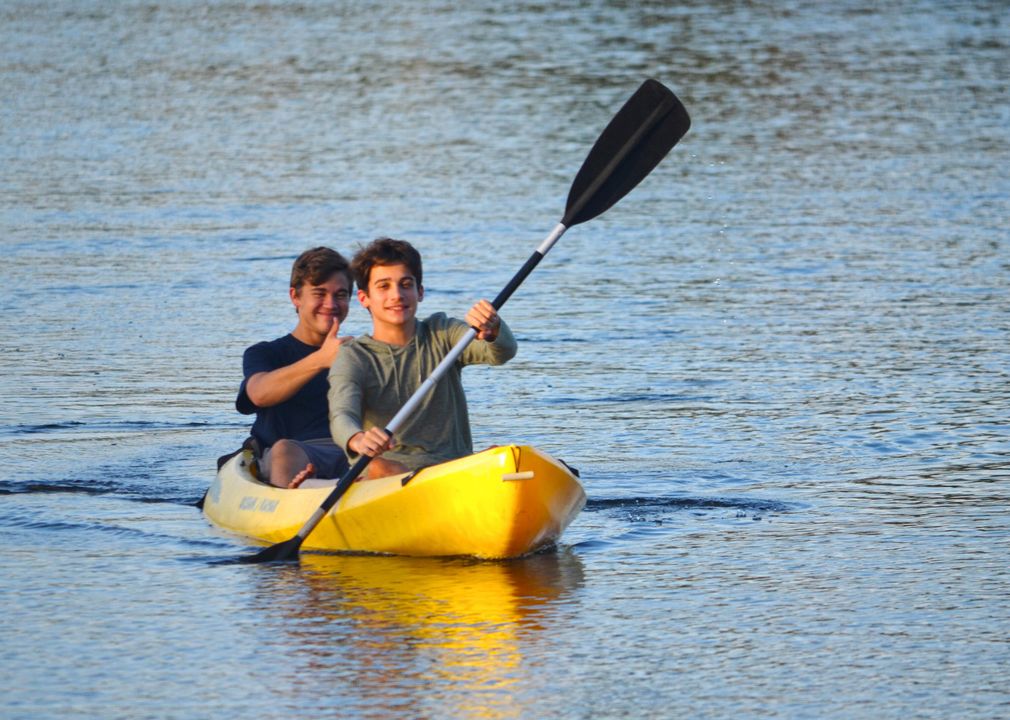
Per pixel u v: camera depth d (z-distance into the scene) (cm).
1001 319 4059
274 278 4619
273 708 1705
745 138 7200
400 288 2417
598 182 2653
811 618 2008
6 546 2383
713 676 1798
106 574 2233
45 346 3872
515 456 2230
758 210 5672
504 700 1725
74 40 10500
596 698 1730
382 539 2344
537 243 5075
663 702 1719
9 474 2838
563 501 2308
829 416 3188
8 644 1922
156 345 3891
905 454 2897
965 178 6222
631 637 1934
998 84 8631
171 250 4997
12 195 5897
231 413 3309
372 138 7150
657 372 3600
